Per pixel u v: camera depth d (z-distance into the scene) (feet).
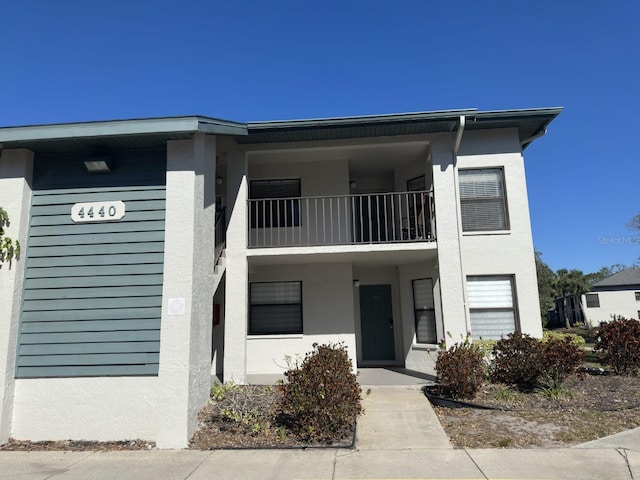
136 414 22.17
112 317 22.97
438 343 35.19
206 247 25.73
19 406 22.53
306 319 39.99
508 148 36.01
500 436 21.29
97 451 20.84
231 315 33.86
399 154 38.83
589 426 22.13
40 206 24.26
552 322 182.19
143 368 22.41
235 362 33.24
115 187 24.20
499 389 28.17
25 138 22.84
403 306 40.96
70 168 24.57
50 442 22.03
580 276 149.59
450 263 33.76
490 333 34.60
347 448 20.22
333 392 21.50
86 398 22.44
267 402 25.62
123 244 23.58
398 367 40.93
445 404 26.78
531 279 34.68
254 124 32.94
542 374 28.35
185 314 22.41
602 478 16.48
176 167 23.82
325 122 32.81
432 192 35.58
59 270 23.58
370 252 35.04
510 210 35.42
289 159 39.68
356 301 43.62
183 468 18.42
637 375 32.32
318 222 40.65
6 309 22.65
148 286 23.08
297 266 40.93
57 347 22.86
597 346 34.71
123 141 23.71
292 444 20.80
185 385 21.74
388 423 23.30
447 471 17.37
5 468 18.86
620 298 142.41
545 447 19.88
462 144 36.11
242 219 35.32
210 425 23.12
